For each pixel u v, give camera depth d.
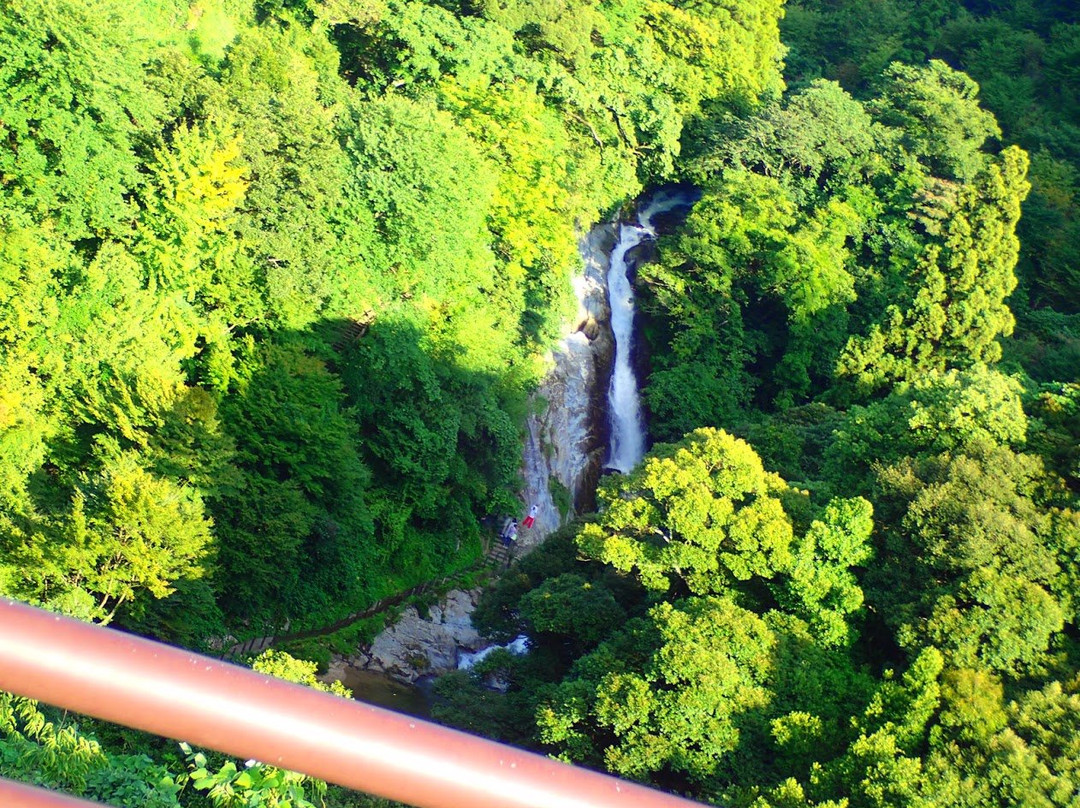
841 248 75.56
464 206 53.00
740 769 28.56
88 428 35.22
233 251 42.59
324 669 41.59
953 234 62.34
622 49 72.69
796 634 32.31
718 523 34.38
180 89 43.31
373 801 24.06
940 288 61.91
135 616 30.59
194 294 42.00
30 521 29.25
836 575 33.56
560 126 66.00
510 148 60.12
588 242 72.12
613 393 69.75
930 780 25.41
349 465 43.75
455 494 54.00
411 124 50.34
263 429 41.38
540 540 60.50
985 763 25.56
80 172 37.47
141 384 35.00
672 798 3.51
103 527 30.11
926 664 28.39
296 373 43.28
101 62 37.53
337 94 53.97
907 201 79.50
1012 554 31.91
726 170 75.19
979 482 34.03
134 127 39.72
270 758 3.16
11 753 18.23
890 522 34.91
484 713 34.91
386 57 61.41
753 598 34.59
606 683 30.58
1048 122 101.19
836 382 62.81
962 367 61.84
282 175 45.19
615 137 70.75
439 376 53.16
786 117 77.62
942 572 32.75
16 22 36.00
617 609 36.03
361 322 49.81
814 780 26.48
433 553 52.31
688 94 82.19
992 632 29.94
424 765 3.25
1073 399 40.72
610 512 36.19
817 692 30.30
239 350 42.88
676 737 28.98
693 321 70.25
